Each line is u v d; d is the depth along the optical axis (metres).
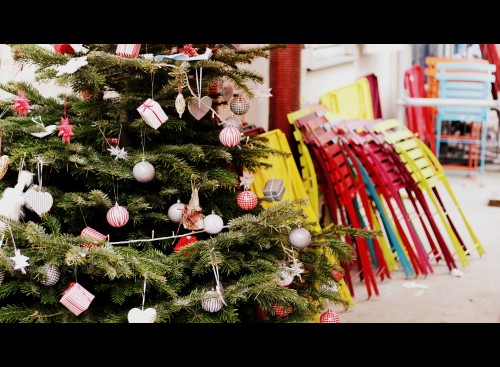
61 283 2.49
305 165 4.78
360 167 4.90
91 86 2.52
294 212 2.58
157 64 2.39
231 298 2.46
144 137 2.64
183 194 2.89
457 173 8.16
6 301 2.64
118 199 2.68
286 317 2.82
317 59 7.08
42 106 2.91
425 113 7.86
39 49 2.49
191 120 2.95
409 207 6.79
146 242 2.71
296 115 4.92
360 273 4.88
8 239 2.32
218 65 2.53
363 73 8.12
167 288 2.39
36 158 2.41
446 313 4.31
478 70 7.26
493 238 5.88
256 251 2.76
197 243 2.52
